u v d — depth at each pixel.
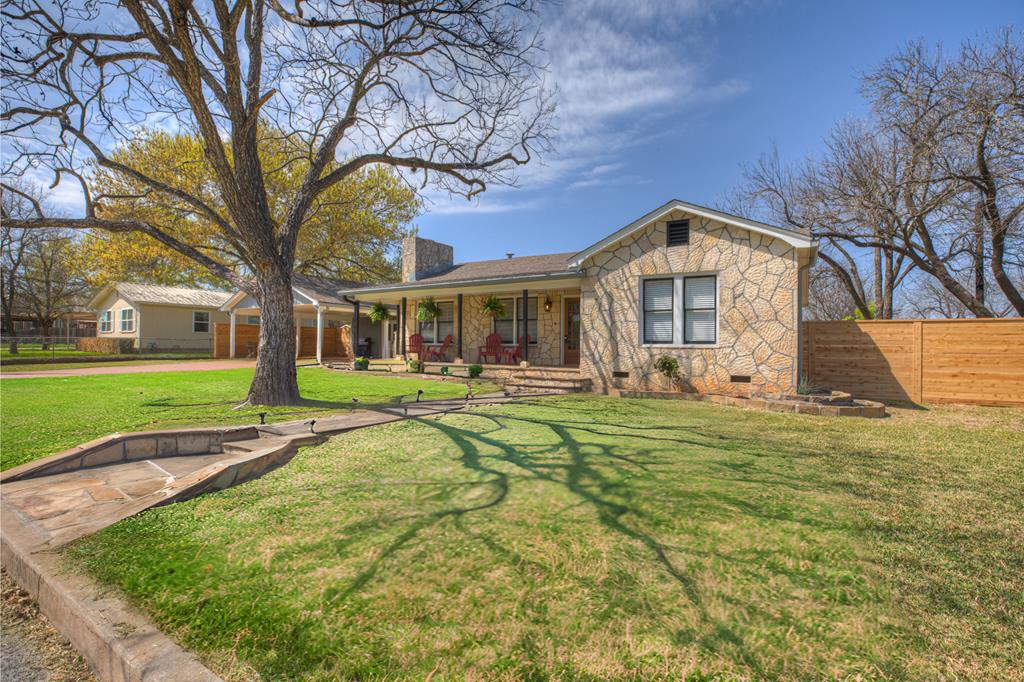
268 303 8.92
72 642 2.35
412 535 3.12
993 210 13.98
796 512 3.51
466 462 5.02
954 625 2.15
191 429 5.89
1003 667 1.87
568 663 1.89
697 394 10.45
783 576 2.58
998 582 2.54
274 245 8.84
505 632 2.09
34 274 34.16
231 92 7.91
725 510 3.55
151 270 25.86
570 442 5.97
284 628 2.15
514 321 16.80
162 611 2.29
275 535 3.16
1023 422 7.82
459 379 13.56
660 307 11.55
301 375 15.18
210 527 3.33
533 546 2.93
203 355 26.78
